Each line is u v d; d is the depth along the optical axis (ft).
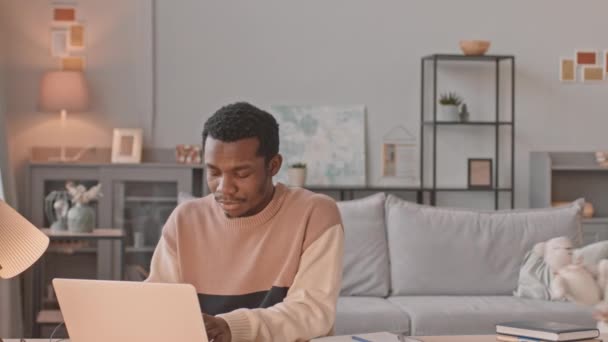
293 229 7.50
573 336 7.46
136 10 21.72
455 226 17.22
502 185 23.08
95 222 20.36
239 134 6.81
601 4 23.18
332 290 7.32
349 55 22.35
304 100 22.26
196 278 7.63
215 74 22.00
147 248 20.44
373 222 17.28
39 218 20.27
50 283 19.95
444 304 15.89
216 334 6.50
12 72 21.42
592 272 14.56
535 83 23.03
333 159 22.27
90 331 6.46
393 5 22.47
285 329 6.93
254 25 22.11
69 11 21.57
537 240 17.07
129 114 21.79
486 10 22.79
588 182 23.39
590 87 23.21
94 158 21.62
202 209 7.77
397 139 22.54
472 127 22.90
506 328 7.75
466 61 22.80
